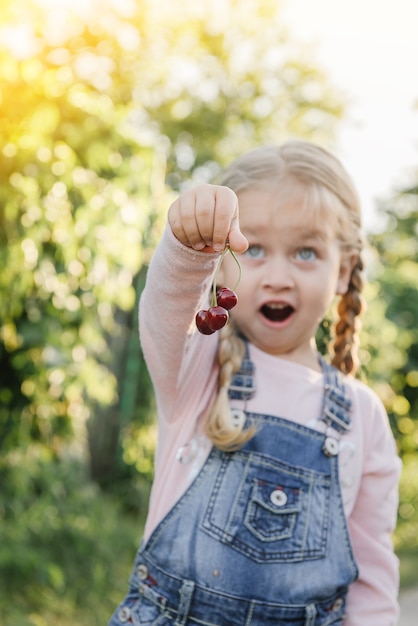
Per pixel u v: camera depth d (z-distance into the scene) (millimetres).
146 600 1647
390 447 1882
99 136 4141
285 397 1737
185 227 1364
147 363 1638
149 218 5125
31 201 3688
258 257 1754
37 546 4785
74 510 5418
